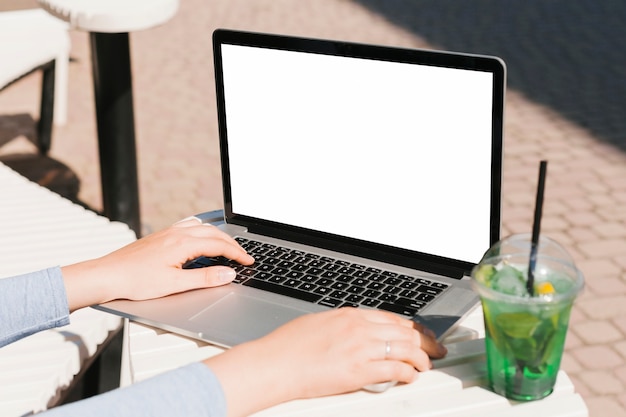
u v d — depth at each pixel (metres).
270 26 5.85
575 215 3.29
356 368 1.24
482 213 1.42
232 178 1.62
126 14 2.46
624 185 3.53
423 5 6.38
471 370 1.31
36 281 1.39
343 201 1.53
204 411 1.17
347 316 1.28
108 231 1.88
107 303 1.43
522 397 1.26
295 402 1.26
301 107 1.54
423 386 1.28
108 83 2.78
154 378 1.19
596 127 4.14
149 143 4.07
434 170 1.45
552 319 1.21
